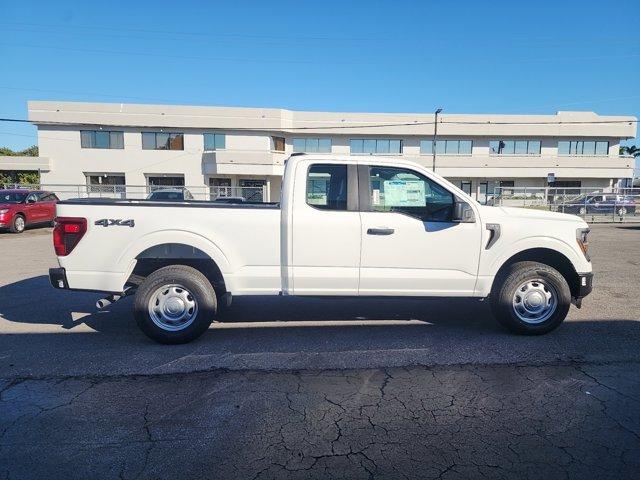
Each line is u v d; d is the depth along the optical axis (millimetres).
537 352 4641
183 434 3150
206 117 36281
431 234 4879
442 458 2877
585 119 39281
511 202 27688
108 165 36375
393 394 3746
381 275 4879
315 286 4879
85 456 2887
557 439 3084
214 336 5156
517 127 38969
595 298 6863
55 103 35188
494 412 3451
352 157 4934
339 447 3000
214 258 4777
